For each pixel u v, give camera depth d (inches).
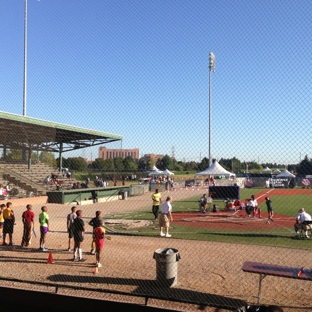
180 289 308.7
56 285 265.3
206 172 992.2
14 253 447.8
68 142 1407.5
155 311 230.1
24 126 1005.2
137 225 686.5
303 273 265.7
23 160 1278.3
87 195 1178.6
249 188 1791.3
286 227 663.1
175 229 644.1
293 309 261.7
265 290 305.3
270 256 425.7
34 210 924.6
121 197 1350.9
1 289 267.7
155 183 1697.8
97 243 380.2
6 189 1063.0
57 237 562.9
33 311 251.6
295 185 1702.8
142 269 372.2
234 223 719.7
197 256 429.1
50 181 1256.2
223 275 350.0
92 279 336.5
